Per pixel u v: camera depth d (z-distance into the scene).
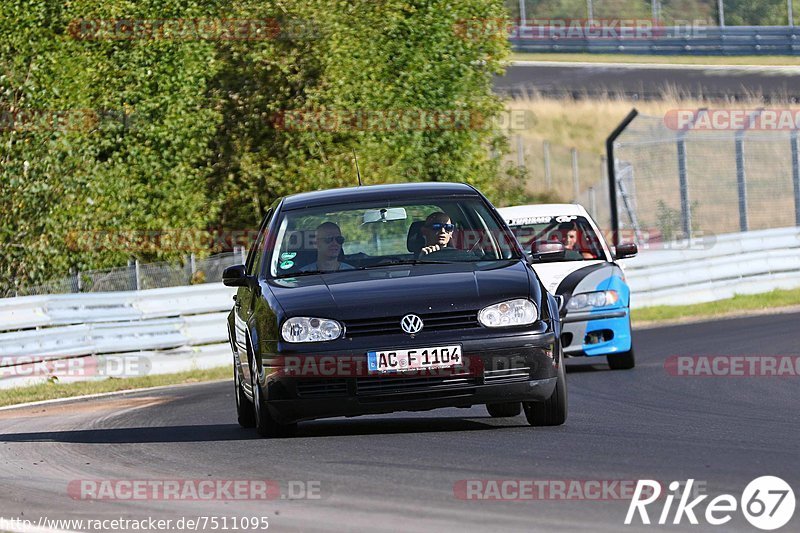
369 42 81.81
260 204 82.62
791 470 21.61
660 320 70.12
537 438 26.48
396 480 22.19
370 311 26.62
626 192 108.69
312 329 26.62
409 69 83.75
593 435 26.77
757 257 79.56
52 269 72.00
